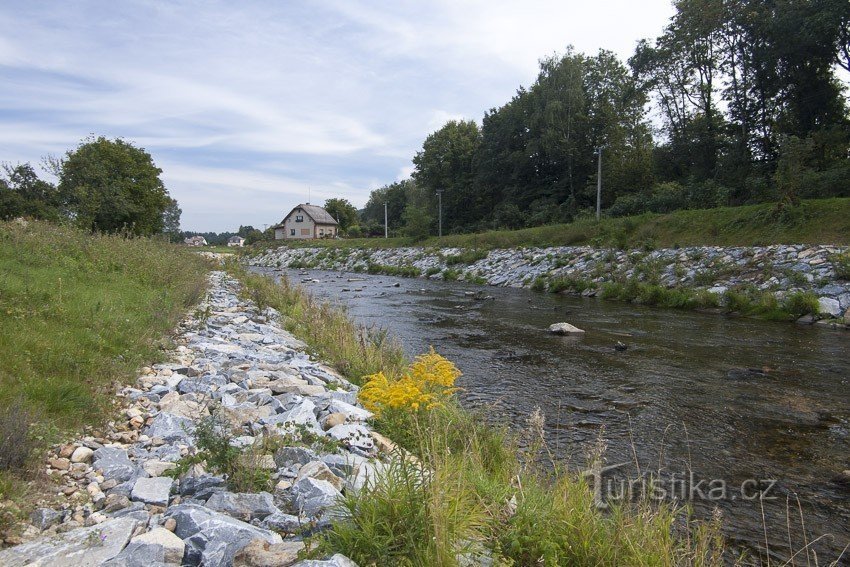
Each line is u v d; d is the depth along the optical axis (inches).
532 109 2588.6
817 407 386.9
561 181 2454.5
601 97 2409.0
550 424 350.9
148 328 415.8
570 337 658.2
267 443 224.8
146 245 896.9
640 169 2011.6
